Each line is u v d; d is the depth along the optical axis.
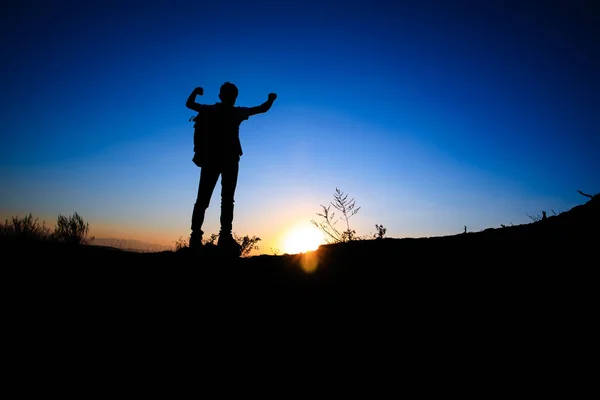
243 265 4.46
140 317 3.12
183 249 5.19
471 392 1.90
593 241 3.38
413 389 1.99
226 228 5.16
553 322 2.39
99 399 2.06
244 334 2.81
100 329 2.92
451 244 4.27
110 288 3.72
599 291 2.59
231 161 5.31
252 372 2.32
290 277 3.93
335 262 4.27
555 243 3.59
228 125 5.36
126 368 2.39
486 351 2.24
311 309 3.14
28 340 2.69
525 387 1.87
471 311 2.72
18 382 2.19
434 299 3.00
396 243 4.72
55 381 2.23
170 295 3.56
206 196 5.29
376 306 3.04
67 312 3.18
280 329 2.86
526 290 2.86
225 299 3.46
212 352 2.58
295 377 2.23
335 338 2.64
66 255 4.75
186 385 2.20
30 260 4.44
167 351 2.60
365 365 2.28
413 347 2.40
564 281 2.85
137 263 4.50
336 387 2.10
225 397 2.07
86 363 2.44
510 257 3.53
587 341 2.13
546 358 2.07
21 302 3.30
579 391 1.77
